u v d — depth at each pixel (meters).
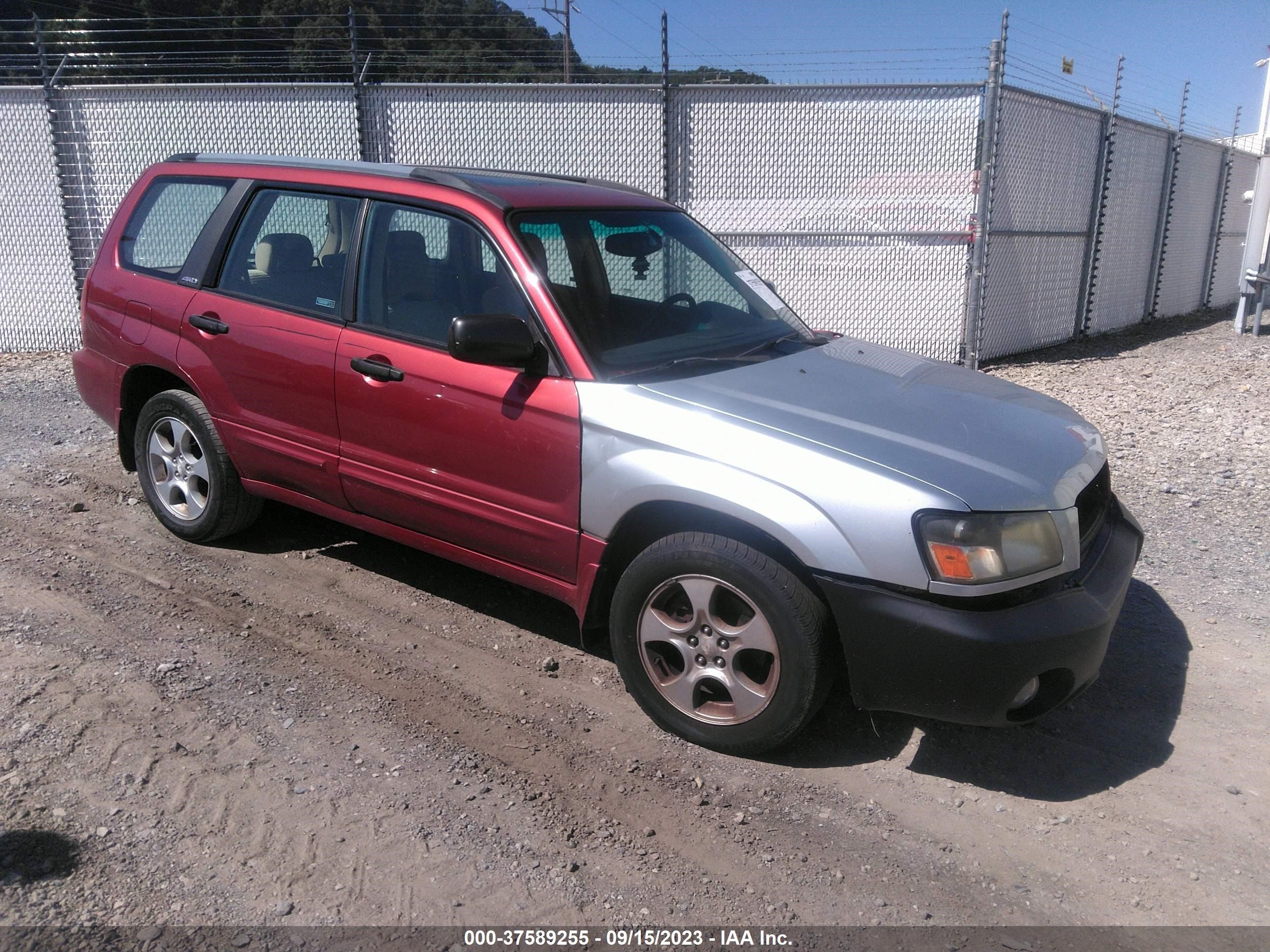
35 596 4.32
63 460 6.31
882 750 3.46
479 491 3.72
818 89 9.34
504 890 2.69
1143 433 7.52
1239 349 11.74
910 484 2.97
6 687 3.54
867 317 9.80
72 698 3.50
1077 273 11.83
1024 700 3.07
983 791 3.24
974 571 2.91
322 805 3.00
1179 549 5.29
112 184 9.86
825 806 3.13
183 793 3.01
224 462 4.64
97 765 3.12
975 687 2.94
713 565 3.20
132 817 2.88
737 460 3.14
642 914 2.63
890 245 9.59
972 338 9.62
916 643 2.95
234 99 9.59
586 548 3.50
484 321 3.34
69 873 2.63
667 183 9.58
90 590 4.42
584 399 3.42
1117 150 12.06
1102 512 3.67
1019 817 3.11
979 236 9.38
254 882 2.66
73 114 9.73
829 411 3.39
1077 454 3.47
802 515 3.02
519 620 4.38
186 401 4.69
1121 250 12.95
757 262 9.77
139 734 3.30
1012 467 3.18
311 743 3.33
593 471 3.40
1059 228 11.05
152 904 2.55
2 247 10.02
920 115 9.29
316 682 3.74
